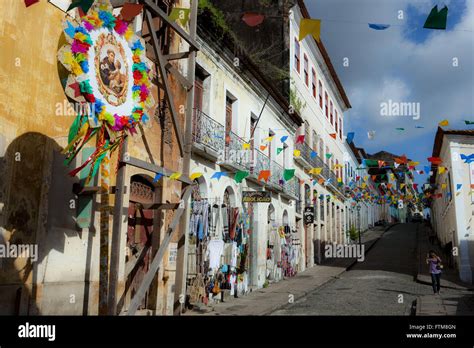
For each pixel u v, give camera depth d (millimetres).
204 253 10969
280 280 17438
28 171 5660
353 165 37656
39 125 5875
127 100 6559
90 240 6746
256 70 14883
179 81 9375
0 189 5184
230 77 13797
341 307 11539
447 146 20062
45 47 6043
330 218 27922
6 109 5332
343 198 32406
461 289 15695
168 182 9250
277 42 20422
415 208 57250
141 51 6922
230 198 13461
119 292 7324
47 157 5992
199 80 12203
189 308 10297
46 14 6078
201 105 12242
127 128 6527
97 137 6598
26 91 5672
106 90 6102
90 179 6375
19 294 5426
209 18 11555
